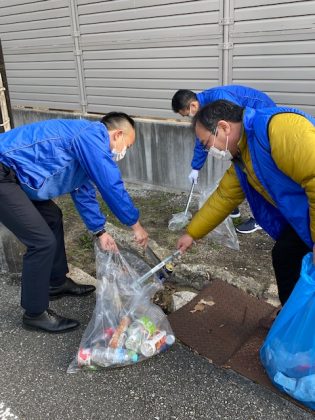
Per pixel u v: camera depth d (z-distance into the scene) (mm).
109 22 5445
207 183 5129
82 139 2307
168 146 5336
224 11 4426
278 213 2271
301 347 2006
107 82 5840
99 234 2730
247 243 3922
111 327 2412
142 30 5180
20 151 2322
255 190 2221
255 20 4277
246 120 1893
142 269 2842
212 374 2289
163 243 3977
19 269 3371
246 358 2387
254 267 3482
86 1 5551
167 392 2176
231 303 2918
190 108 3658
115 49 5539
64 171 2395
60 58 6258
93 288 3107
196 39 4758
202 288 3258
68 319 2723
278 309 2812
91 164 2307
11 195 2318
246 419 2000
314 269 1975
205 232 2547
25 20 6430
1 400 2164
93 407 2100
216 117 1944
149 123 5406
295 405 2068
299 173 1725
